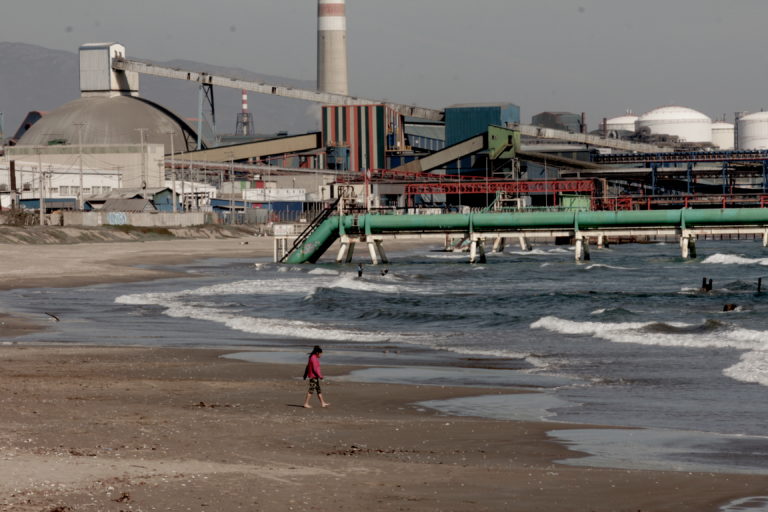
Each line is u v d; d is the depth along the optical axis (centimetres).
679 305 11438
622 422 4734
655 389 5775
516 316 10225
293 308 11631
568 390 5784
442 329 9462
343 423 4638
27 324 9550
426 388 5841
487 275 17750
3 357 6969
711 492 3319
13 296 12838
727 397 5462
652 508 3125
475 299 12388
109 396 5300
